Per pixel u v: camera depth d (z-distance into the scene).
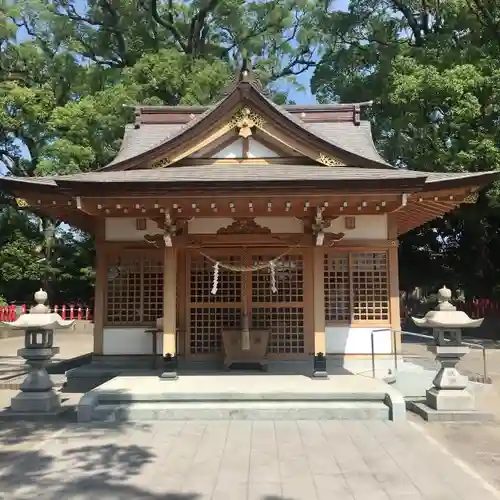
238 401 8.45
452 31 22.84
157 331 11.44
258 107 10.95
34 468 5.84
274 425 7.81
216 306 11.79
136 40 30.02
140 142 13.88
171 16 31.38
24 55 26.42
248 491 5.11
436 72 19.17
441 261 28.42
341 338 11.65
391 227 11.77
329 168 10.85
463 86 19.03
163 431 7.46
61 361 15.24
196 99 23.47
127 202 9.43
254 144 11.48
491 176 9.82
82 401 8.20
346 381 9.49
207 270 11.88
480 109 19.75
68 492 5.12
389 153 22.64
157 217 10.28
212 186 9.17
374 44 25.02
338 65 26.17
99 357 11.74
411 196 10.05
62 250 31.95
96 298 11.87
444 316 8.31
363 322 11.68
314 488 5.19
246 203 9.59
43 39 28.50
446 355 8.34
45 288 31.02
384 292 11.76
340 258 11.84
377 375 10.94
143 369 11.37
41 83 27.27
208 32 33.34
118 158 13.16
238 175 10.02
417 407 8.53
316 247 10.43
